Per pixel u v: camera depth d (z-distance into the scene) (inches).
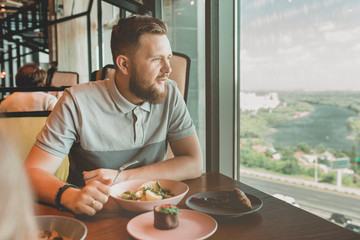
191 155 52.8
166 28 47.3
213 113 86.0
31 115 64.3
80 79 251.0
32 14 302.0
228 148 89.0
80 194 33.3
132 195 35.3
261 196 38.9
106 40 213.0
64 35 265.6
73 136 50.6
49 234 26.8
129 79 47.9
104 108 50.8
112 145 52.1
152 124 54.5
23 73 130.1
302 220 31.2
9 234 8.5
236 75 87.3
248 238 27.4
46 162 46.4
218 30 83.5
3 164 8.6
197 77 105.2
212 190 41.7
